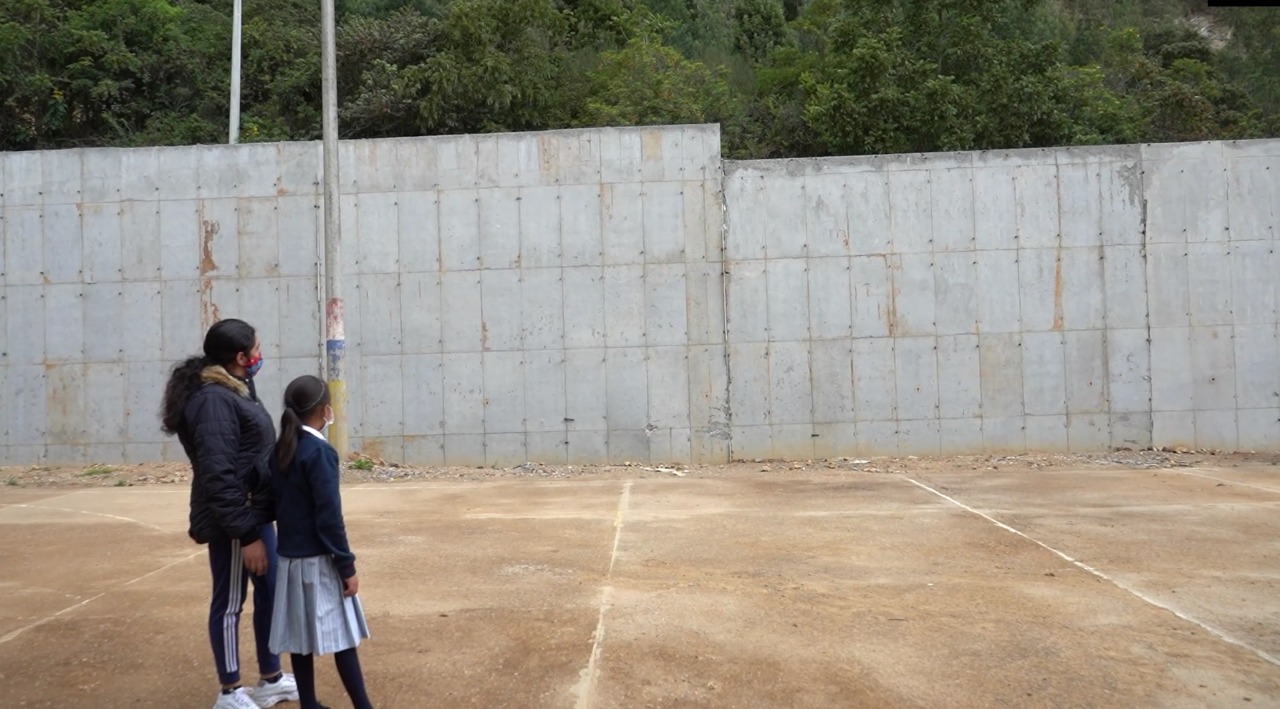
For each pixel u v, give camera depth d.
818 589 6.50
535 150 13.38
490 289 13.36
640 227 13.32
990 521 8.75
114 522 9.21
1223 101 22.92
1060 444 13.14
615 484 11.42
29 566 7.38
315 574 4.01
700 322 13.27
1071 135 17.12
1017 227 13.24
